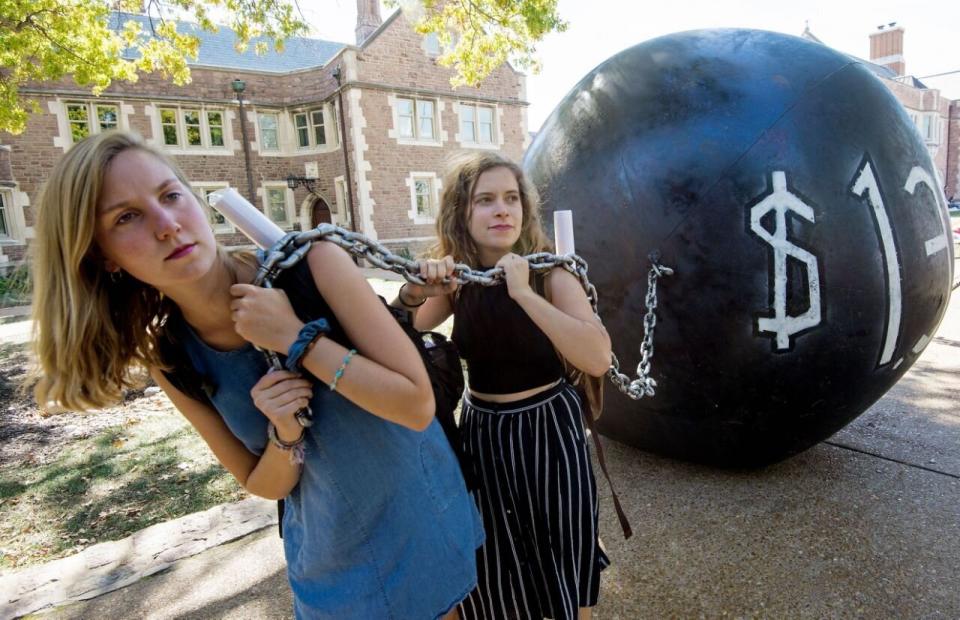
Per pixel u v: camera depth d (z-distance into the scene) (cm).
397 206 2234
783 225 250
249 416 138
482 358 187
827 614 224
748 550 265
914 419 405
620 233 275
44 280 115
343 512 140
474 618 193
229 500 361
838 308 255
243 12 920
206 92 2141
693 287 260
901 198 262
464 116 2386
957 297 815
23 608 258
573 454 181
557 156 309
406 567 143
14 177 1886
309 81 2255
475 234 185
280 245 126
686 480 330
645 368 258
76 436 491
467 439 194
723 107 267
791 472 333
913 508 291
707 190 257
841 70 278
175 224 110
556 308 165
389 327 125
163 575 279
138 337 130
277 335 119
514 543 187
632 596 241
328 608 144
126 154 109
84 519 346
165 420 520
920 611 222
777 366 261
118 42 984
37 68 955
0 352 837
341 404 134
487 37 1012
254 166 2250
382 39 2153
